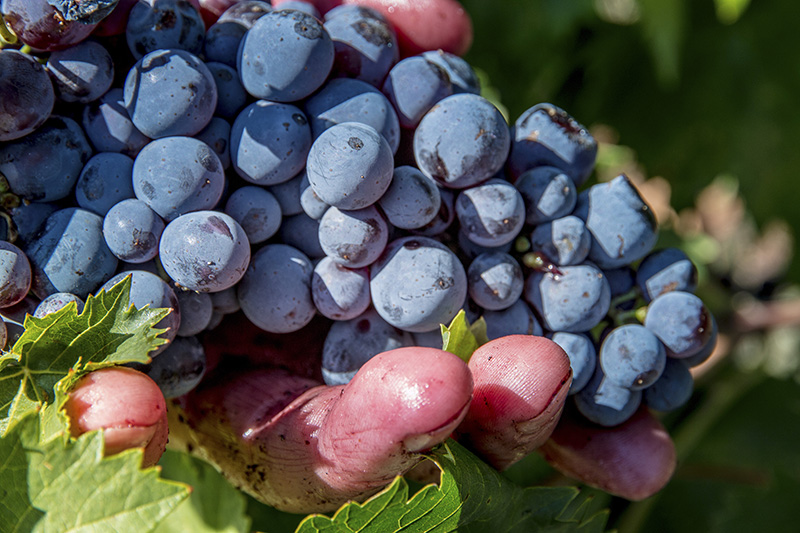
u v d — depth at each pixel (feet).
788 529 1.79
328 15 1.39
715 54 1.97
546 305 1.33
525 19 1.77
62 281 1.27
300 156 1.30
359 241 1.29
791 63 1.94
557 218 1.33
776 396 1.99
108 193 1.28
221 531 1.44
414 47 1.42
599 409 1.35
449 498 1.27
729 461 1.92
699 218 2.26
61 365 1.28
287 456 1.32
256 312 1.32
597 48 1.95
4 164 1.26
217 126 1.31
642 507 1.67
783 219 2.08
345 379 1.33
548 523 1.36
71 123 1.28
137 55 1.30
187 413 1.39
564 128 1.35
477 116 1.31
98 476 1.23
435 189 1.31
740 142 2.02
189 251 1.26
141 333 1.27
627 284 1.36
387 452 1.24
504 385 1.28
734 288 2.20
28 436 1.24
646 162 2.09
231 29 1.33
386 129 1.32
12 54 1.26
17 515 1.23
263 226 1.31
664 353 1.34
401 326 1.31
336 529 1.26
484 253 1.33
